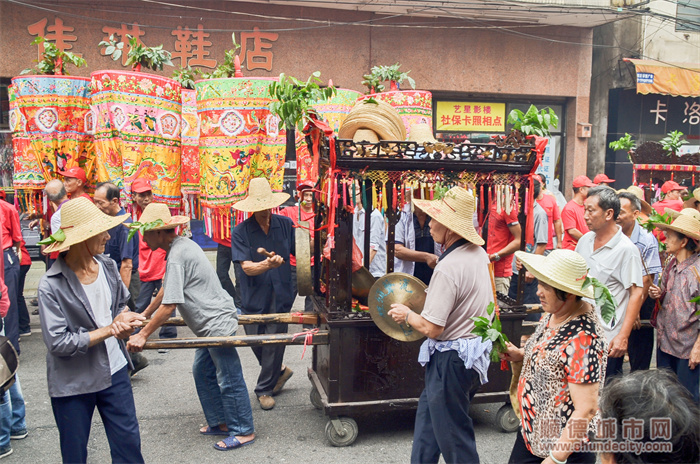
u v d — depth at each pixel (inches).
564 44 440.1
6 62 354.0
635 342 179.5
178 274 143.9
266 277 182.1
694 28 489.1
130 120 205.8
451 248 119.9
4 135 364.5
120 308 127.0
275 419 171.8
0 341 119.1
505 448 152.0
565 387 90.9
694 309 149.5
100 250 117.8
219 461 145.4
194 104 234.4
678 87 470.3
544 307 94.6
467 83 428.1
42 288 110.2
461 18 418.0
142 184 203.9
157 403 184.2
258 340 144.9
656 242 167.8
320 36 399.9
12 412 154.5
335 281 148.6
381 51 411.8
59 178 224.7
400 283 142.0
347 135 163.5
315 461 144.9
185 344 140.3
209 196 212.8
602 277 148.2
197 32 380.5
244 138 209.5
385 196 148.7
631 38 483.2
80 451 114.7
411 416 174.2
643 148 344.5
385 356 151.3
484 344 117.7
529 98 450.9
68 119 223.5
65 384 112.9
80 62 236.4
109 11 366.0
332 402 150.1
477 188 157.2
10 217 202.5
